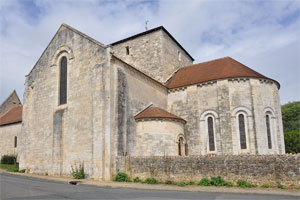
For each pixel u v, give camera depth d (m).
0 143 43.09
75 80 25.00
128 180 19.97
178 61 39.00
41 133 26.80
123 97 23.31
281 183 15.60
